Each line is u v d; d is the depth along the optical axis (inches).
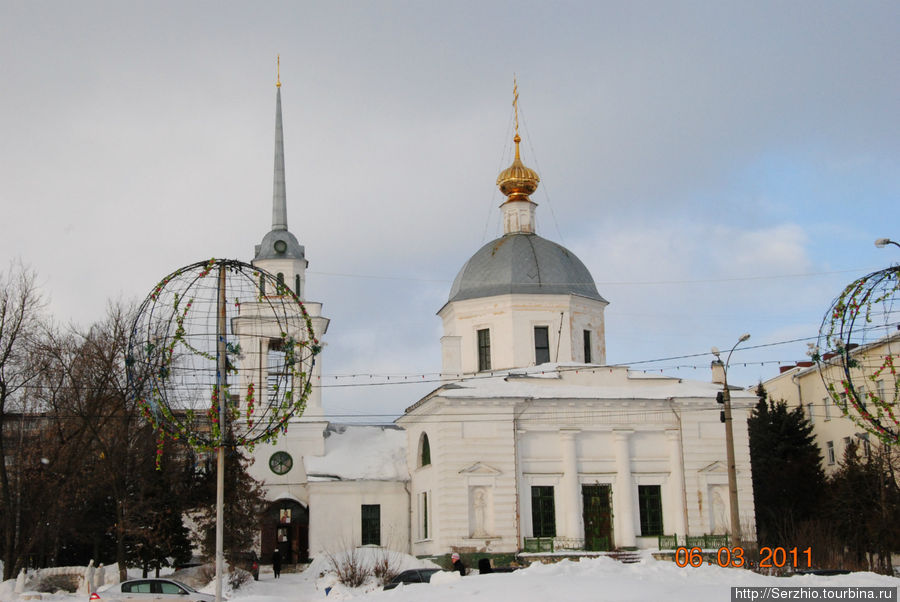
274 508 2455.7
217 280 1002.7
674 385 2292.1
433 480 2161.7
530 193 2664.9
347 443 2608.3
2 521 2081.7
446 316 2546.8
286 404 1016.2
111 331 2160.4
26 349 2094.0
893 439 1067.9
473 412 2119.8
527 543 2064.5
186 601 1398.9
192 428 1074.1
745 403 2239.2
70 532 2272.4
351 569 1865.2
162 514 2010.3
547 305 2409.0
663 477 2196.1
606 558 1296.8
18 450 2185.0
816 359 1104.2
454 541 2044.8
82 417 1984.5
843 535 2191.2
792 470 2664.9
